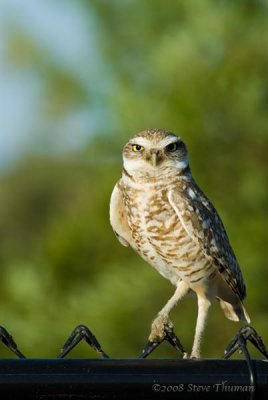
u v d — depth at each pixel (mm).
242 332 5465
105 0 14148
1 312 12523
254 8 12781
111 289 12141
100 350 5871
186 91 12211
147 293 12070
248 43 12523
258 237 11867
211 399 4633
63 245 12562
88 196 12930
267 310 11906
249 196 12234
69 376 4613
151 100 12445
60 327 12227
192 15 12898
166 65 12555
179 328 11992
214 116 12273
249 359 4676
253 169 12312
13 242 20641
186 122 12094
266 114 12336
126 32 13859
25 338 12328
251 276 11789
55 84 14383
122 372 4629
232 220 12078
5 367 4609
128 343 12016
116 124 12656
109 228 12445
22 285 12594
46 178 24453
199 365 4641
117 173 12617
